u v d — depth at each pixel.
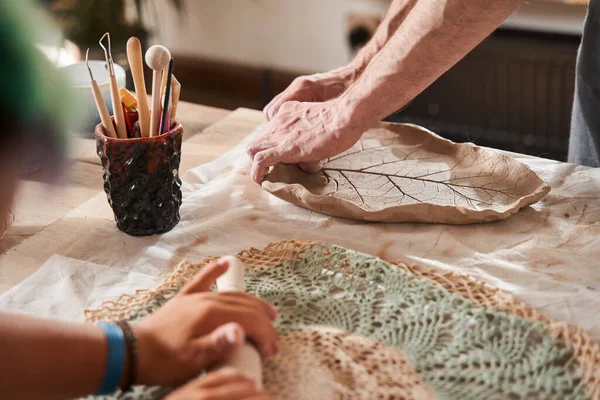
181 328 0.69
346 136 1.05
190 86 3.31
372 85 1.02
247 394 0.61
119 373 0.67
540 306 0.82
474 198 1.04
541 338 0.75
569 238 0.95
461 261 0.91
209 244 0.97
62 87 0.51
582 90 1.28
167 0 2.96
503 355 0.73
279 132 1.13
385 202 1.03
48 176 0.54
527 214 1.02
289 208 1.05
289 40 3.00
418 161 1.14
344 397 0.68
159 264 0.93
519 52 2.51
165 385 0.68
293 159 1.08
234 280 0.79
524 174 1.06
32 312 0.83
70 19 2.42
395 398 0.68
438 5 0.93
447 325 0.77
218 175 1.16
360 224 1.00
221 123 1.39
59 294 0.87
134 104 0.99
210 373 0.65
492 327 0.76
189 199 1.08
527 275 0.88
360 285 0.85
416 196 1.05
